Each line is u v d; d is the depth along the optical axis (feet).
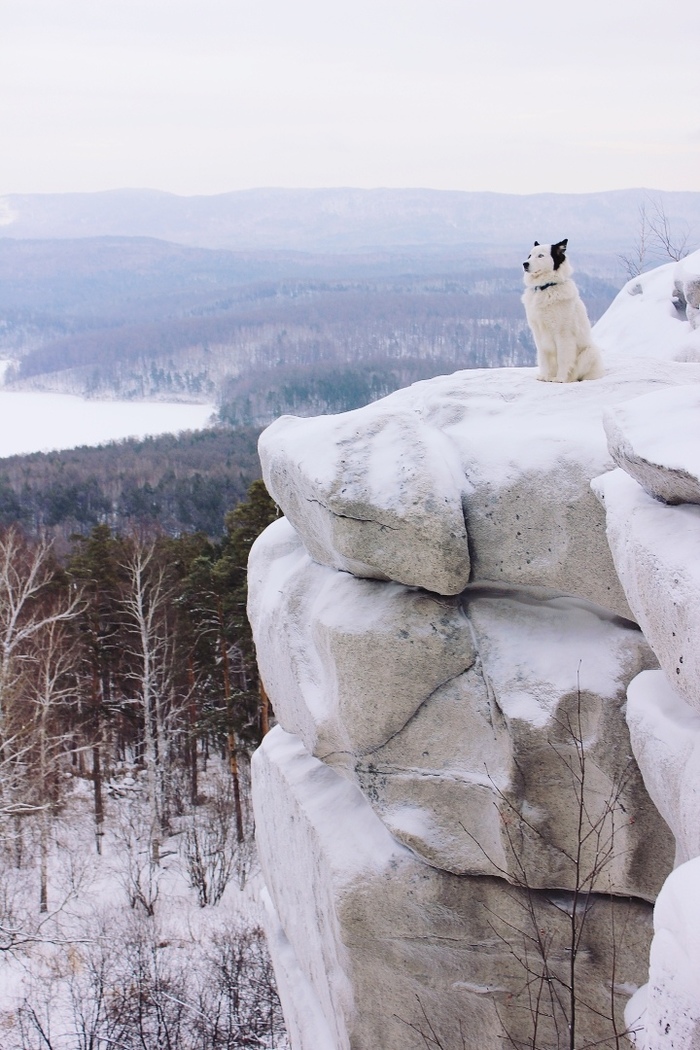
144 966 55.36
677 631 12.94
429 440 19.94
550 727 18.66
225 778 91.15
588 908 19.71
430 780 20.47
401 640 20.07
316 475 20.25
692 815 13.05
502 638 19.92
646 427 14.71
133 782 89.20
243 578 75.41
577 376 23.54
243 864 72.18
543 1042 20.44
